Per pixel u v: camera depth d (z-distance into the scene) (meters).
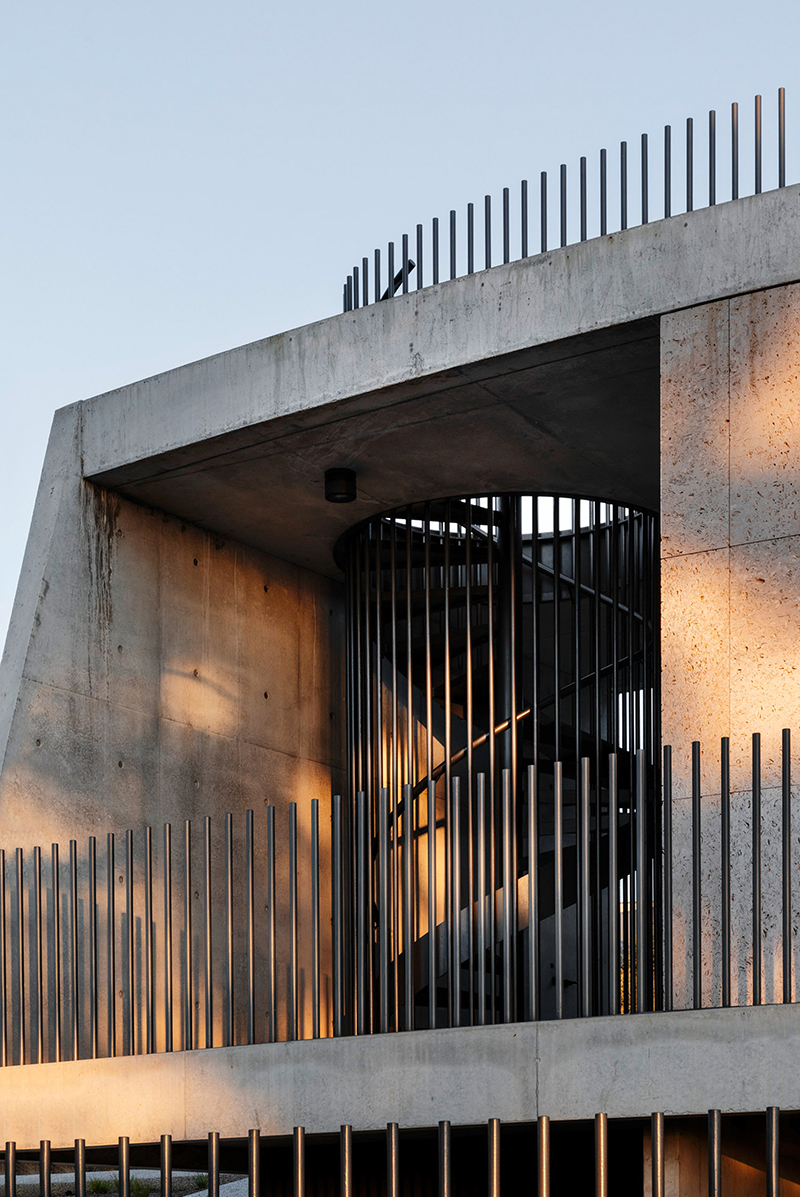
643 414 5.94
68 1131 5.17
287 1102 4.66
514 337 5.38
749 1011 3.86
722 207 4.95
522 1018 6.55
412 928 5.07
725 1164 4.58
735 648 4.61
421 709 7.46
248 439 6.22
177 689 7.10
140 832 6.72
